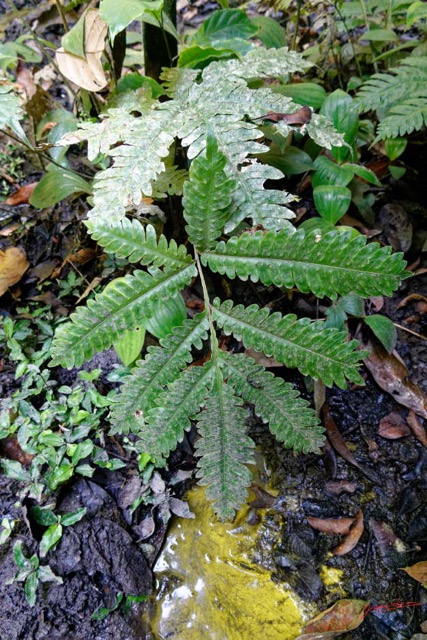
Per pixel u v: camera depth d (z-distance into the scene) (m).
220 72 0.47
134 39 0.74
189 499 0.53
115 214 0.38
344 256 0.38
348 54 0.76
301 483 0.53
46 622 0.45
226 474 0.41
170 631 0.46
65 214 0.67
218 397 0.41
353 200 0.63
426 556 0.48
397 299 0.62
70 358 0.39
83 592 0.47
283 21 0.87
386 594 0.46
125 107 0.48
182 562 0.50
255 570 0.48
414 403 0.55
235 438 0.41
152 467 0.52
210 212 0.39
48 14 0.89
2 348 0.59
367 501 0.51
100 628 0.45
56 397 0.56
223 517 0.41
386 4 0.71
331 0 0.72
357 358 0.40
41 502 0.49
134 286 0.40
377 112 0.60
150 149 0.41
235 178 0.42
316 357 0.40
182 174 0.50
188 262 0.42
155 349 0.40
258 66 0.48
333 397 0.57
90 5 0.66
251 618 0.46
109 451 0.53
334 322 0.54
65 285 0.63
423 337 0.59
